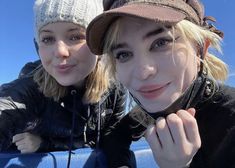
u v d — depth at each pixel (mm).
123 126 432
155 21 272
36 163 349
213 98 336
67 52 392
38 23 404
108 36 317
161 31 286
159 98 296
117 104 459
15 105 396
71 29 395
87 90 434
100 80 437
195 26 305
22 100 407
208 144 331
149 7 288
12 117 390
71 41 398
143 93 300
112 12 283
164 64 289
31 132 426
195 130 288
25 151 405
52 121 431
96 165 377
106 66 351
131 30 290
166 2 297
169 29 287
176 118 290
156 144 302
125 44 297
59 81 404
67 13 389
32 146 415
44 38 403
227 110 325
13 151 406
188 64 298
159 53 288
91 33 321
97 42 332
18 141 407
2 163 341
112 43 311
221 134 322
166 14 281
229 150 313
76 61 400
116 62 320
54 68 401
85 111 438
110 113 454
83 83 437
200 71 324
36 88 431
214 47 344
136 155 411
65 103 433
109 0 328
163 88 294
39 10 402
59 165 356
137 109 406
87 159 371
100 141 431
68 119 432
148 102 302
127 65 302
